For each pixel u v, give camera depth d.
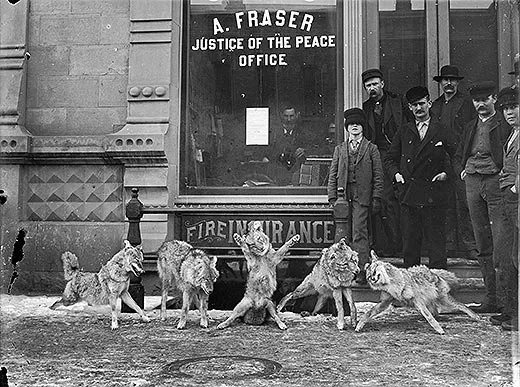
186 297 6.29
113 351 5.23
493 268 7.06
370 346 5.41
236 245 8.26
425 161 8.12
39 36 9.17
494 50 8.48
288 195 8.70
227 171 8.89
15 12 9.10
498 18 8.42
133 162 8.84
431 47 8.67
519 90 6.06
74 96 9.12
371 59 8.77
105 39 9.10
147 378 4.35
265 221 8.24
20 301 7.77
